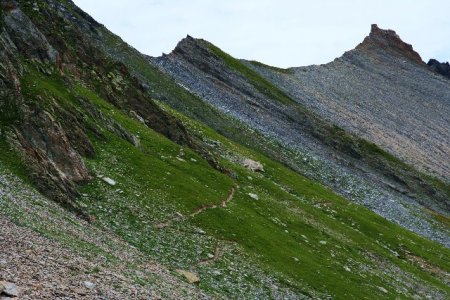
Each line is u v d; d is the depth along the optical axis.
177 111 143.50
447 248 120.50
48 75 84.88
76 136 72.19
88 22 168.88
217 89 193.50
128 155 80.12
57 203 52.34
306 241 82.06
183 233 63.59
